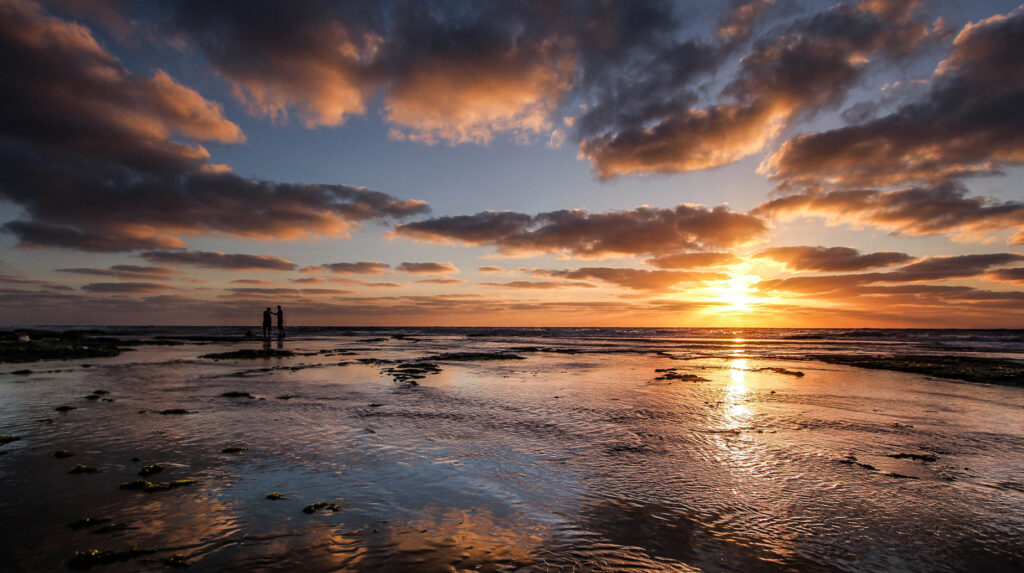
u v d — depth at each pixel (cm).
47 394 1567
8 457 880
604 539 587
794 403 1548
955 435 1127
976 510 689
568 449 983
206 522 613
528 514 657
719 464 892
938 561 550
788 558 551
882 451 988
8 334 4281
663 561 539
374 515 643
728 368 2738
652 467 870
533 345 5394
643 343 6125
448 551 548
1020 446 1032
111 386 1767
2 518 617
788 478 818
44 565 503
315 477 789
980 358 3309
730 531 616
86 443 979
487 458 910
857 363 3031
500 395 1673
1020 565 542
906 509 690
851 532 617
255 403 1459
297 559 523
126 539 563
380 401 1526
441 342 6000
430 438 1055
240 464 851
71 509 646
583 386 1925
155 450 933
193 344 4625
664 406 1479
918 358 3281
